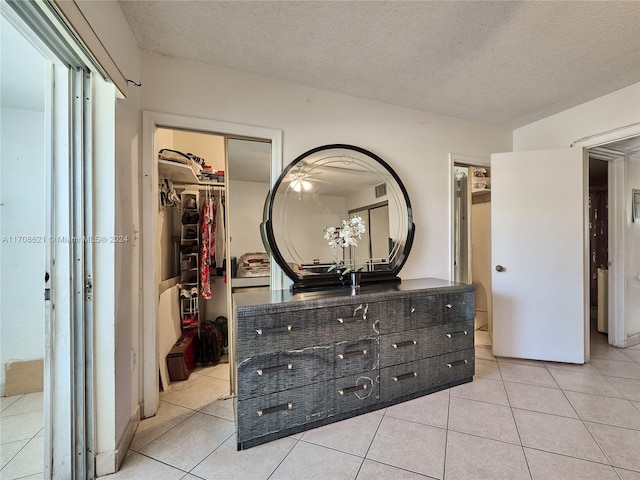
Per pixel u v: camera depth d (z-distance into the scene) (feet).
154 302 5.93
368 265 7.79
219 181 9.05
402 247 8.18
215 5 4.79
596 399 6.25
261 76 6.88
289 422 5.17
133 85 5.43
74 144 4.27
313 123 7.45
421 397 6.45
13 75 5.27
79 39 3.40
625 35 5.55
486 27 5.33
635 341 9.78
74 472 4.22
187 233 9.10
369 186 7.89
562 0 4.69
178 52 5.99
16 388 6.27
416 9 4.89
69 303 4.21
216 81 6.47
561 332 8.23
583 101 8.31
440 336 6.71
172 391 6.91
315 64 6.48
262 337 5.00
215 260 9.27
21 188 6.39
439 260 9.05
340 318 5.65
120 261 4.78
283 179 6.95
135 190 5.59
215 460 4.59
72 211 4.26
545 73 6.91
